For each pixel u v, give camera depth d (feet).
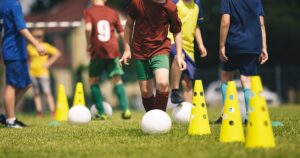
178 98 65.51
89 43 81.56
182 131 54.60
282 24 270.05
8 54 65.57
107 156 40.24
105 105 84.28
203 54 70.85
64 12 332.60
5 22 65.57
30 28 117.19
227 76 65.31
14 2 65.31
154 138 49.37
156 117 52.42
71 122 68.90
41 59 111.45
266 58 64.80
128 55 57.26
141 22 56.08
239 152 39.88
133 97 273.33
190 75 70.69
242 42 62.23
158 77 55.57
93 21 81.25
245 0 62.28
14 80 65.98
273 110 102.32
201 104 52.85
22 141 50.67
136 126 64.13
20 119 91.30
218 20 264.31
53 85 299.38
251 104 42.80
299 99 225.76
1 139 52.49
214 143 45.37
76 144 47.52
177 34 56.65
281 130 53.72
